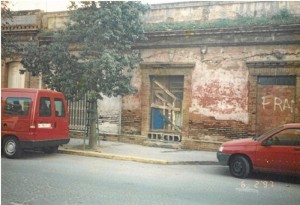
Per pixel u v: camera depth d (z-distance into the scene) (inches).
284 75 503.8
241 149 379.2
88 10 519.5
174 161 447.8
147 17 611.2
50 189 294.0
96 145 541.0
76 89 527.2
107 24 510.3
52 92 479.5
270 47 512.4
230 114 538.6
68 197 271.6
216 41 547.5
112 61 487.5
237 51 534.9
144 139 598.5
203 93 558.6
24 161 428.1
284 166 359.6
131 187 311.7
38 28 701.3
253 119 521.0
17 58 711.7
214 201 277.0
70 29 532.1
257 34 518.6
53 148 508.1
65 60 530.9
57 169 381.7
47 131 464.1
